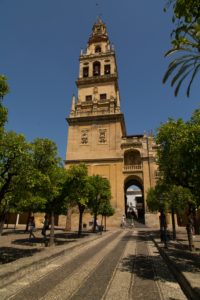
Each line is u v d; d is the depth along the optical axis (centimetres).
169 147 1334
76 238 2408
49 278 859
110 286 766
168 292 706
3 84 1041
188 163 994
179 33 550
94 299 643
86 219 4722
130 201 8594
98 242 2089
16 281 811
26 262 949
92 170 5175
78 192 2103
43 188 1360
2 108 1057
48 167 1450
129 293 695
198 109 1266
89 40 7106
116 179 4991
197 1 470
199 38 572
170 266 1047
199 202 1192
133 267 1059
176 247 1703
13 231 3183
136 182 5888
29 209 2209
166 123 1414
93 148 5353
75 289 731
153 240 2150
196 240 2334
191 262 1005
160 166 1456
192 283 644
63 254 1366
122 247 1761
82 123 5634
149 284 788
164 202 1961
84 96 6128
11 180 1207
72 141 5522
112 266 1077
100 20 7456
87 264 1118
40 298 647
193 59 814
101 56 6512
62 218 4853
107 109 5641
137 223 4856
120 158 5125
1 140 1110
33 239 2230
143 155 5134
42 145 1463
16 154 1116
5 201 1375
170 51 869
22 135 1184
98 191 3117
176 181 1342
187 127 1262
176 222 4497
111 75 6109
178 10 488
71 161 5325
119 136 5325
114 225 4572
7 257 1241
